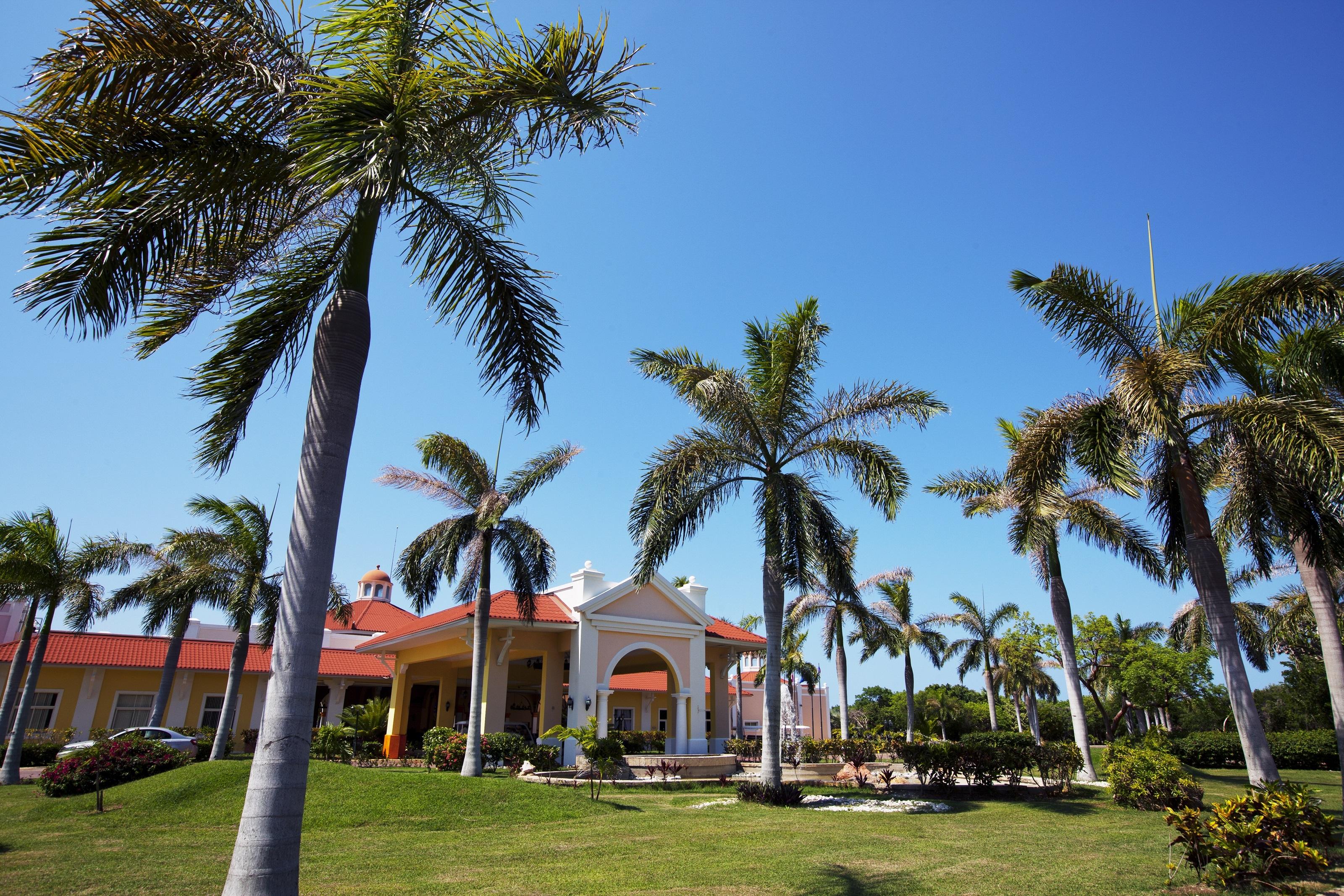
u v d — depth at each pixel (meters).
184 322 7.53
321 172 5.95
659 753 26.30
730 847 11.00
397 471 20.81
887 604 35.25
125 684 30.30
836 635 32.59
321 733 24.73
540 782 19.17
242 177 6.45
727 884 8.60
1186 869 9.25
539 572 21.30
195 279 7.43
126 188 5.99
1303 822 8.53
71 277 5.95
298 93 6.50
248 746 30.09
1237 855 8.32
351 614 26.61
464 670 33.41
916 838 11.80
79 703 29.25
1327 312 11.59
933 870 9.29
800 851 10.61
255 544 23.59
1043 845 11.16
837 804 16.14
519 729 35.88
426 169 7.62
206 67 6.33
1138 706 34.06
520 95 6.63
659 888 8.41
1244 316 12.26
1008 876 8.95
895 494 16.91
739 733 36.16
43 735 27.00
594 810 14.83
